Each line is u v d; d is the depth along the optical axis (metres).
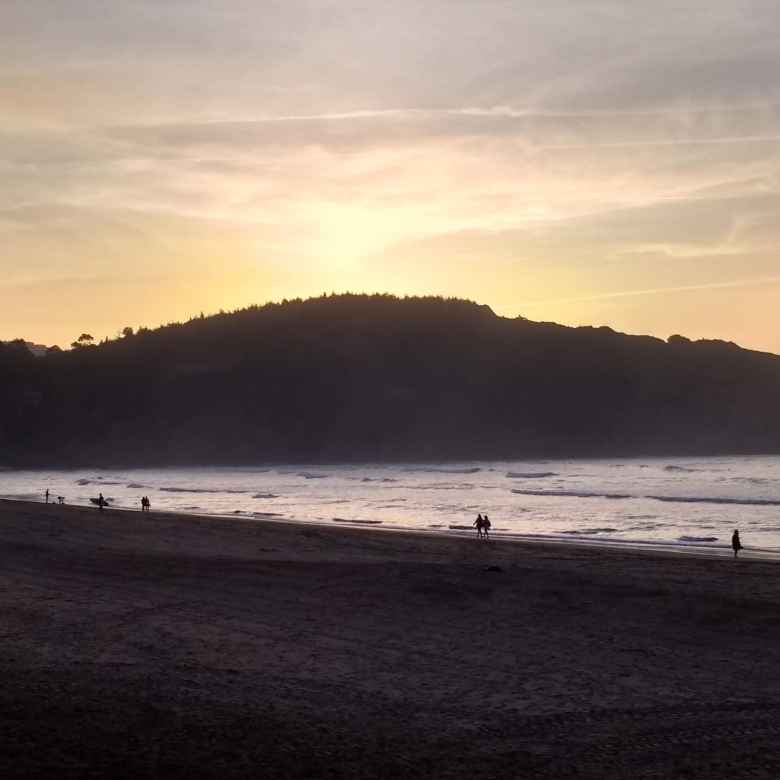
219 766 8.40
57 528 37.06
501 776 8.24
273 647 14.03
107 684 11.59
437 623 15.98
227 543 32.97
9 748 8.78
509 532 43.44
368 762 8.61
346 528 41.25
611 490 86.69
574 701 10.95
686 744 9.22
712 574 23.41
